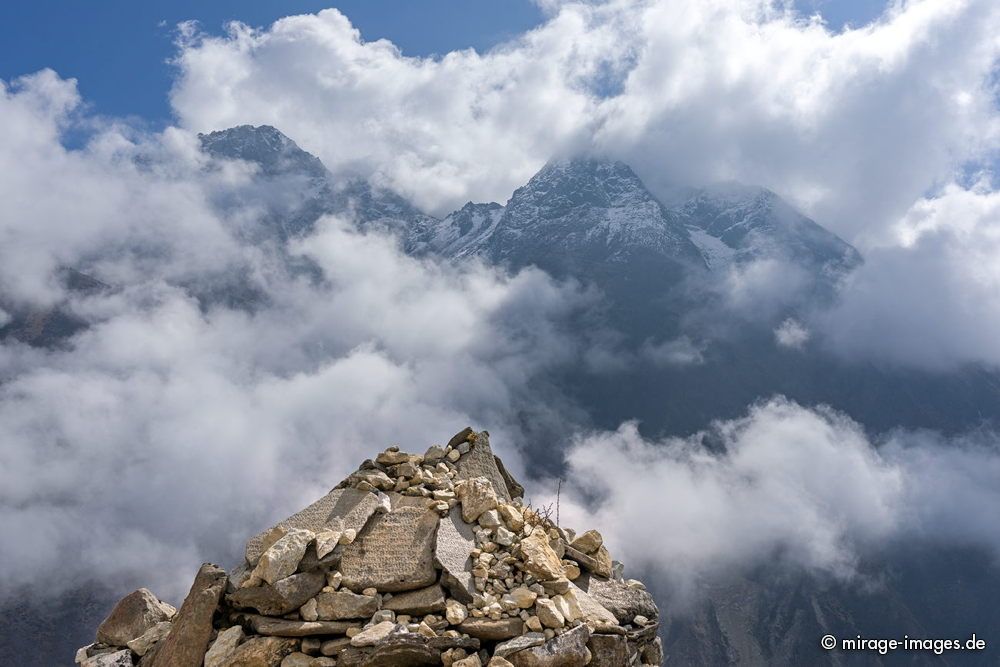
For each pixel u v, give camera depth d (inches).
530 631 597.9
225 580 629.9
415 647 571.2
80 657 715.4
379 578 632.4
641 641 661.3
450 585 624.4
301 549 623.2
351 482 721.6
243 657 581.9
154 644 683.4
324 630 595.2
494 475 770.8
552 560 658.8
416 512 682.8
